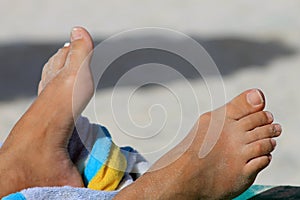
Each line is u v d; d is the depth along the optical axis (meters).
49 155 2.50
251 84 6.62
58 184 2.51
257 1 9.54
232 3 9.52
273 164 4.98
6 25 8.77
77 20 8.95
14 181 2.46
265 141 2.57
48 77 2.71
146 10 9.34
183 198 2.44
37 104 2.53
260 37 8.16
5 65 7.27
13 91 6.55
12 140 2.51
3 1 9.80
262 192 2.70
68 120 2.50
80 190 2.38
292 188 2.72
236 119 2.60
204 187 2.49
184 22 8.82
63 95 2.52
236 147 2.54
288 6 9.31
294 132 5.53
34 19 8.99
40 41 8.10
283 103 6.16
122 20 8.95
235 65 7.22
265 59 7.41
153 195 2.38
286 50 7.74
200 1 9.66
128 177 2.63
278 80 6.74
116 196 2.37
